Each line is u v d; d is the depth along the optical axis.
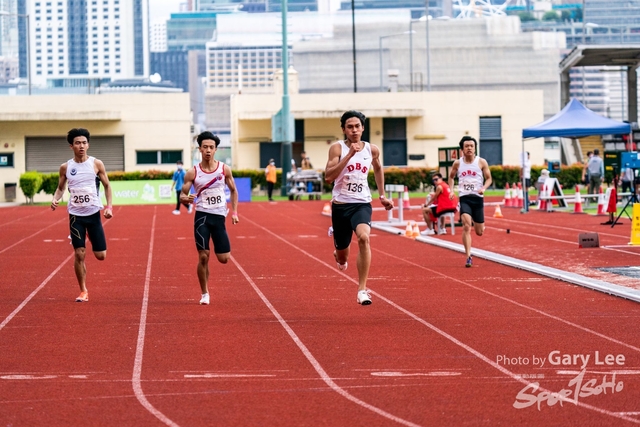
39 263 23.06
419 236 29.80
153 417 8.64
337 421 8.46
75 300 16.47
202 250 15.81
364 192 14.29
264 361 11.21
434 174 30.17
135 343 12.41
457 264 22.09
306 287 18.19
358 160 14.16
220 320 14.27
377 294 17.09
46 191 63.16
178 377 10.36
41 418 8.61
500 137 72.75
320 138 72.06
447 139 72.50
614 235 29.06
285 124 61.34
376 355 11.53
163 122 67.69
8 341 12.58
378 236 30.70
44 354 11.68
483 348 11.91
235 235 31.39
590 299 16.19
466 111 72.31
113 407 9.02
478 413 8.73
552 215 39.69
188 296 17.05
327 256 24.23
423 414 8.70
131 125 67.50
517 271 20.53
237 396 9.45
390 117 72.00
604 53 67.31
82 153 16.48
